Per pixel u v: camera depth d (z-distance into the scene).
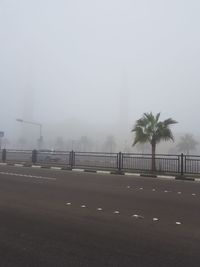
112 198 11.66
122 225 7.78
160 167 23.09
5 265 5.30
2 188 13.77
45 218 8.38
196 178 20.06
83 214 8.90
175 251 6.01
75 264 5.34
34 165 28.59
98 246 6.24
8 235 6.89
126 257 5.67
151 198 11.85
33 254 5.79
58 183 15.88
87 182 16.72
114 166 25.16
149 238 6.77
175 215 8.95
